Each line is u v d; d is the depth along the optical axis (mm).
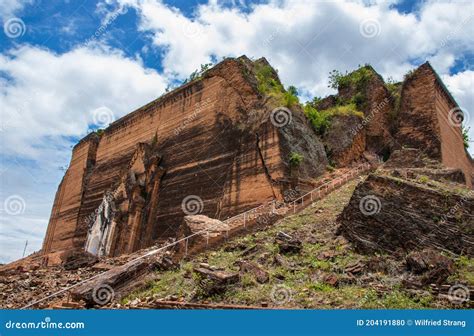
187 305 10281
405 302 9461
